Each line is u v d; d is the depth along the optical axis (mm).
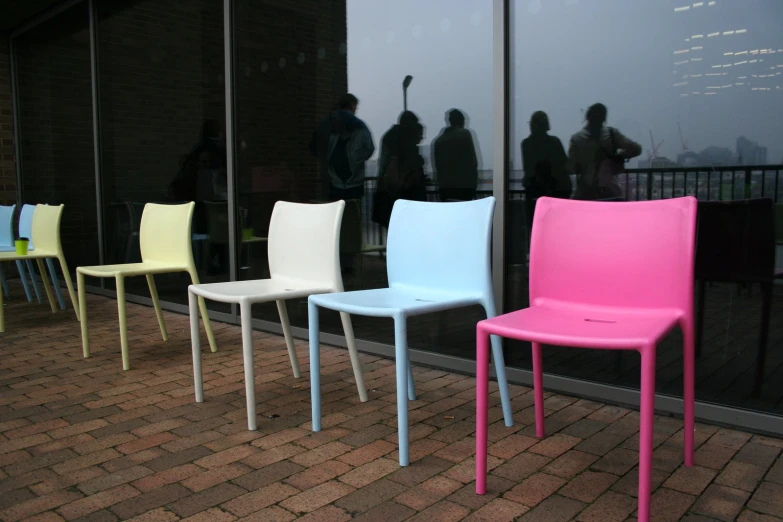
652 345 1508
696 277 2297
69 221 5539
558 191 2574
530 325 1763
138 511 1656
